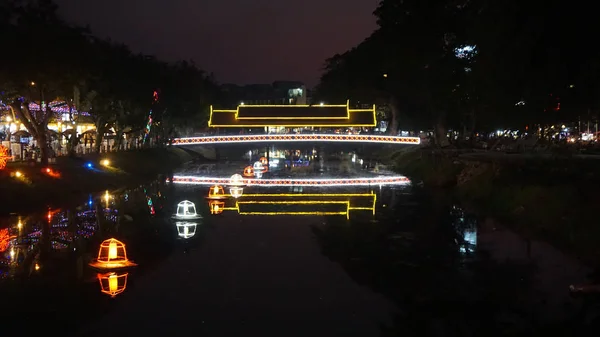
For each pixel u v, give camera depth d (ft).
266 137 349.61
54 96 191.01
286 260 100.68
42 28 168.25
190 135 438.81
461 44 270.46
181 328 68.90
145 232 125.80
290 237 120.98
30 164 180.24
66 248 108.78
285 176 282.97
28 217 140.87
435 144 314.55
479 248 104.83
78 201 170.50
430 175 225.15
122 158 265.75
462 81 265.34
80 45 188.34
